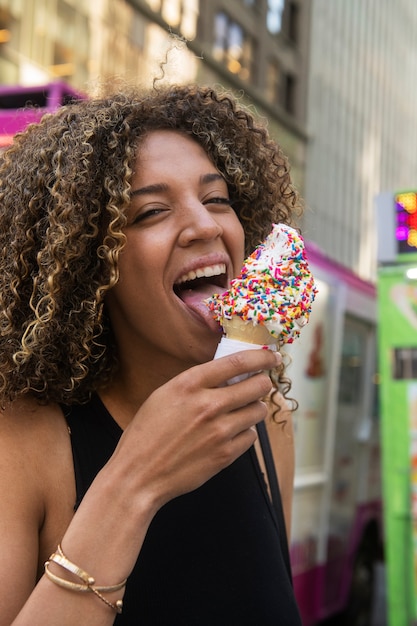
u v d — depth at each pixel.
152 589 1.25
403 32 36.25
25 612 1.02
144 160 1.29
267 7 23.44
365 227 30.47
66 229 1.25
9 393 1.21
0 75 12.89
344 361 5.41
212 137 1.40
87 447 1.27
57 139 1.33
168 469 1.08
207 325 1.30
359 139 30.22
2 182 1.38
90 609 1.02
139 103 1.35
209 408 1.08
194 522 1.33
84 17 14.92
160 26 17.58
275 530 1.45
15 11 13.16
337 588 5.14
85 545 1.04
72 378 1.26
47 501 1.21
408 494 4.12
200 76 19.11
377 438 6.20
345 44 29.03
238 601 1.30
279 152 1.63
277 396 1.68
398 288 4.23
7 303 1.29
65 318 1.29
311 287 1.29
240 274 1.27
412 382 4.18
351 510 5.47
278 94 24.50
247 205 1.56
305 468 4.48
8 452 1.18
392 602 4.07
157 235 1.27
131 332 1.37
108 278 1.29
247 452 1.46
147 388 1.39
